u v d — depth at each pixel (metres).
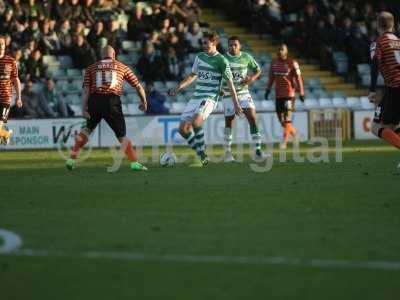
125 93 74.44
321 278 18.66
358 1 90.12
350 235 23.45
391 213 27.38
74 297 17.50
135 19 79.00
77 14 76.94
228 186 35.16
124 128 42.69
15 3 74.31
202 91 43.62
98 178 39.12
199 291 17.77
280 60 60.00
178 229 24.69
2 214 27.92
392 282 18.31
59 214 27.84
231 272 19.28
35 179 39.25
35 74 71.38
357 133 75.75
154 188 34.75
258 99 79.12
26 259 20.83
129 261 20.50
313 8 87.31
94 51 74.75
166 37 77.56
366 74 84.94
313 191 33.16
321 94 81.88
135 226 25.31
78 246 22.30
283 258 20.55
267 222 25.78
